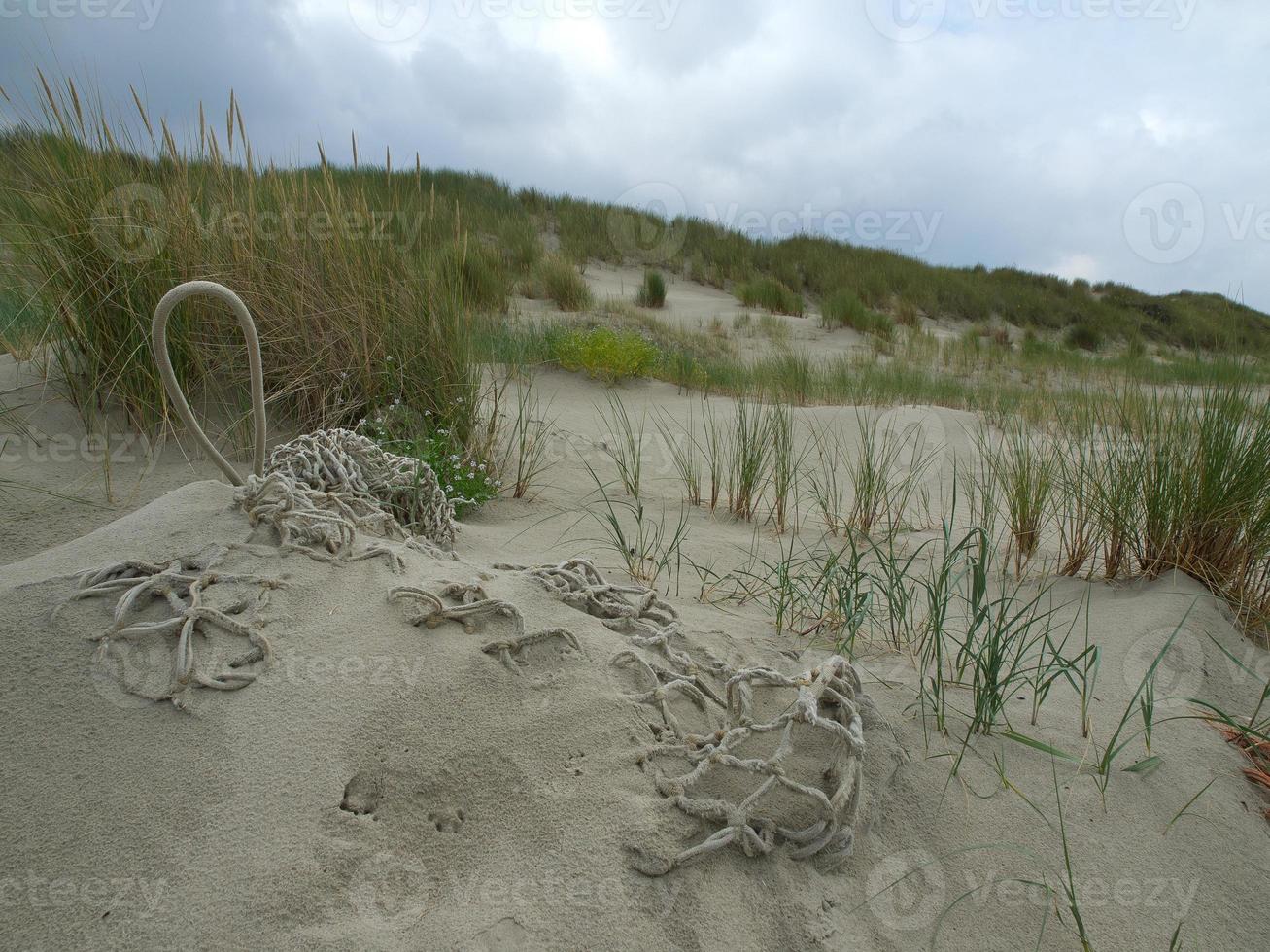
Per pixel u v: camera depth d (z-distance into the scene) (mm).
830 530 3898
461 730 1582
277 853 1307
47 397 3545
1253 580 2996
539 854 1419
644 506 4070
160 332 1857
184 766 1401
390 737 1523
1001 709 2035
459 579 1961
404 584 1864
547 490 4168
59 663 1519
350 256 4129
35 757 1391
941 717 1977
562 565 2201
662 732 1716
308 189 4191
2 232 3504
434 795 1484
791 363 9625
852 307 16547
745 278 19625
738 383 8984
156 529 1882
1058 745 1993
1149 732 1965
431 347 4152
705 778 1617
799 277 20328
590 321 11906
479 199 19766
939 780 1790
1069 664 2061
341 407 3963
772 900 1428
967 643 2096
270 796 1378
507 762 1557
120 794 1357
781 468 4039
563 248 19125
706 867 1448
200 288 1803
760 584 2967
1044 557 3537
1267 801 1885
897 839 1618
